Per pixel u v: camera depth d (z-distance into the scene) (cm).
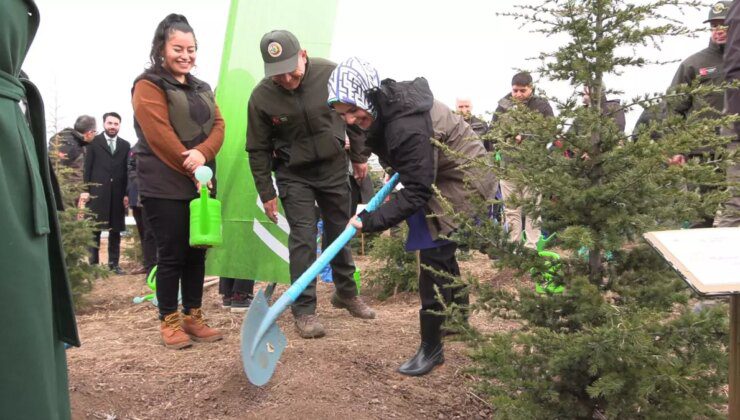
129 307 588
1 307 172
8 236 174
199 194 379
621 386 220
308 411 294
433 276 339
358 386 327
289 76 385
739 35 367
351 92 302
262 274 490
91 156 839
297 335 408
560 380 255
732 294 175
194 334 401
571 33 249
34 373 177
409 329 430
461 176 327
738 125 382
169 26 373
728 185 245
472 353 259
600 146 254
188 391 321
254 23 488
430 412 316
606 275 260
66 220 584
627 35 241
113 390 319
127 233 1022
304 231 410
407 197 309
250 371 303
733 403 198
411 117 307
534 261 263
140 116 365
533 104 468
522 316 263
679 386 228
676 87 245
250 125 413
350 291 462
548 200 254
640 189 239
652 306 241
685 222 253
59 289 210
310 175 420
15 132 182
